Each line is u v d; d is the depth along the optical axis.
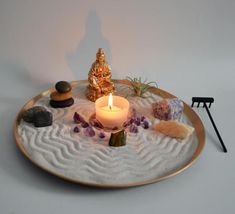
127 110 0.36
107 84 0.41
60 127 0.35
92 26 0.49
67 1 0.47
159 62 0.51
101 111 0.35
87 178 0.28
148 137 0.34
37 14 0.48
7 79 0.45
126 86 0.44
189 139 0.34
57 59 0.49
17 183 0.29
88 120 0.37
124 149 0.32
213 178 0.31
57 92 0.39
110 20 0.49
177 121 0.36
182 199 0.29
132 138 0.34
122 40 0.50
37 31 0.49
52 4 0.47
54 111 0.38
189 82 0.47
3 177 0.30
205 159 0.33
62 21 0.48
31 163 0.31
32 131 0.34
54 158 0.30
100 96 0.40
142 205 0.28
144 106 0.40
